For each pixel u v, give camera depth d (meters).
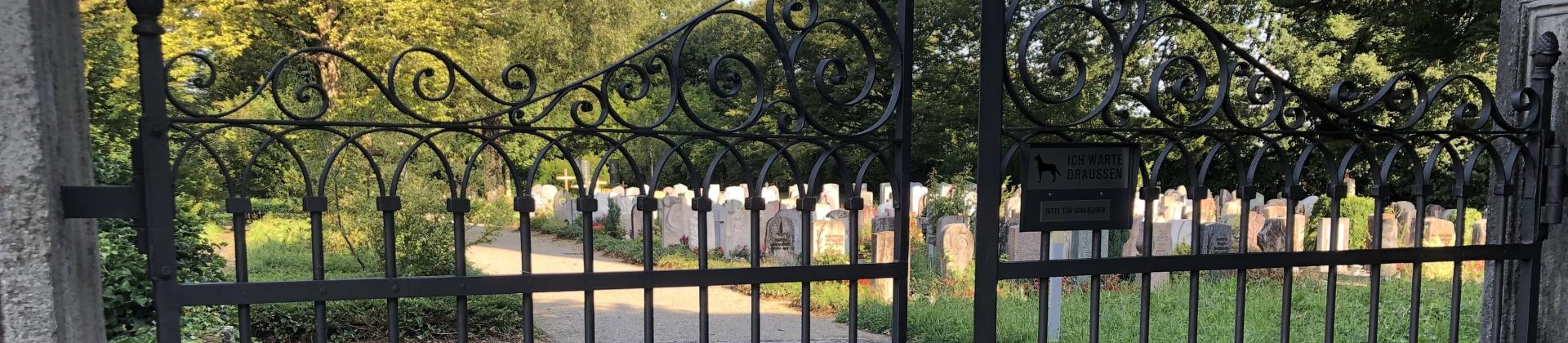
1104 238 7.87
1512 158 3.06
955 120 23.12
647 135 2.36
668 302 7.91
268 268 8.77
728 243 11.03
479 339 6.33
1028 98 20.08
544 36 21.36
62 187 1.86
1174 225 8.97
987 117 2.54
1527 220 3.13
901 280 2.65
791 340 6.31
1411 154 3.06
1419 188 3.07
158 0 1.88
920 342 5.99
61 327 1.86
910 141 2.62
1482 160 14.01
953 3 21.84
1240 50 2.74
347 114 14.41
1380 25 9.29
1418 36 8.91
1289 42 18.39
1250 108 15.85
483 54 17.97
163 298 1.96
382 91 2.07
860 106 21.06
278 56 17.34
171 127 1.95
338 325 5.96
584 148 19.22
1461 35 8.42
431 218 7.24
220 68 16.09
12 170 1.75
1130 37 2.62
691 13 31.72
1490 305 3.45
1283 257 2.89
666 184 26.84
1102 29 19.75
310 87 2.06
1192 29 19.30
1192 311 2.83
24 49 1.74
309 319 5.89
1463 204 3.12
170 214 1.94
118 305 4.87
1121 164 2.70
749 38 22.30
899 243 2.64
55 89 1.84
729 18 25.09
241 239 2.03
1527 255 3.16
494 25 20.19
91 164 2.02
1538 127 3.04
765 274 2.49
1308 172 16.41
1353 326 5.96
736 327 6.83
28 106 1.76
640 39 26.58
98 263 2.07
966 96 22.70
